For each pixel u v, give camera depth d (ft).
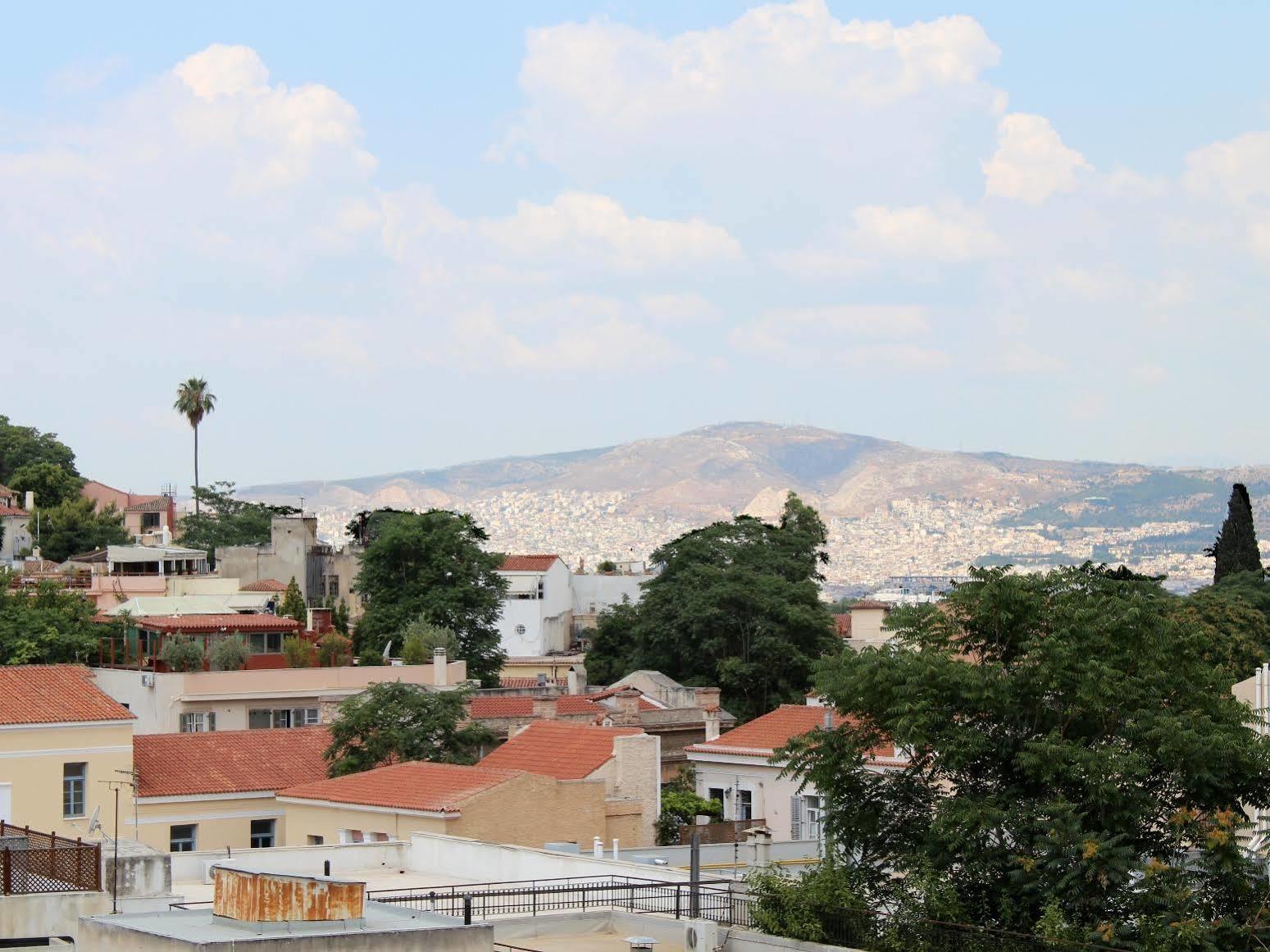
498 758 252.21
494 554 486.38
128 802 250.78
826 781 154.40
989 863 139.74
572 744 248.52
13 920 126.62
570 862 167.22
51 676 256.11
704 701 350.23
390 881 173.37
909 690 148.97
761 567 492.95
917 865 143.84
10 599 388.78
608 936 143.54
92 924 105.19
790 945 139.13
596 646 546.26
